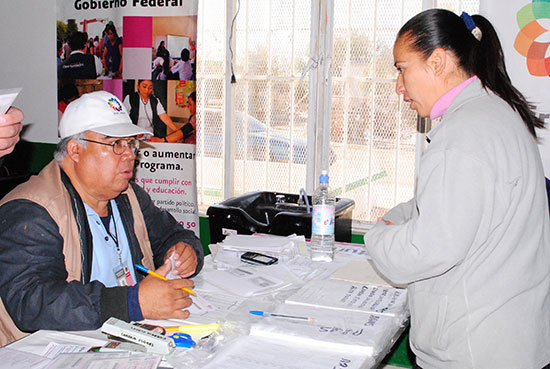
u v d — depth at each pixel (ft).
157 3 10.27
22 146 12.67
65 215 5.13
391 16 9.14
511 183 4.07
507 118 4.23
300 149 10.14
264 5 9.98
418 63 4.41
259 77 10.23
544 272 4.37
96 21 10.87
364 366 3.95
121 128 5.27
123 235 5.91
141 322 4.68
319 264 6.35
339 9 9.46
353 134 9.71
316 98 9.86
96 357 3.99
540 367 4.33
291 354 4.08
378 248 4.46
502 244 4.15
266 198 9.55
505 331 4.17
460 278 4.24
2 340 5.10
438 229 3.96
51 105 12.37
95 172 5.25
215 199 11.05
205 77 10.69
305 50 9.81
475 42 4.37
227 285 5.57
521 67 8.45
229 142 10.65
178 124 10.39
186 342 4.24
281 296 5.34
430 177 4.07
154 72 10.46
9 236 4.79
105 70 10.92
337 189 9.96
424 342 4.50
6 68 12.65
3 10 12.46
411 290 4.62
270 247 6.67
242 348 4.18
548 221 4.51
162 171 10.55
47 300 4.52
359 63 9.48
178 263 5.81
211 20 10.45
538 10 8.23
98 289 4.68
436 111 4.52
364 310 4.85
